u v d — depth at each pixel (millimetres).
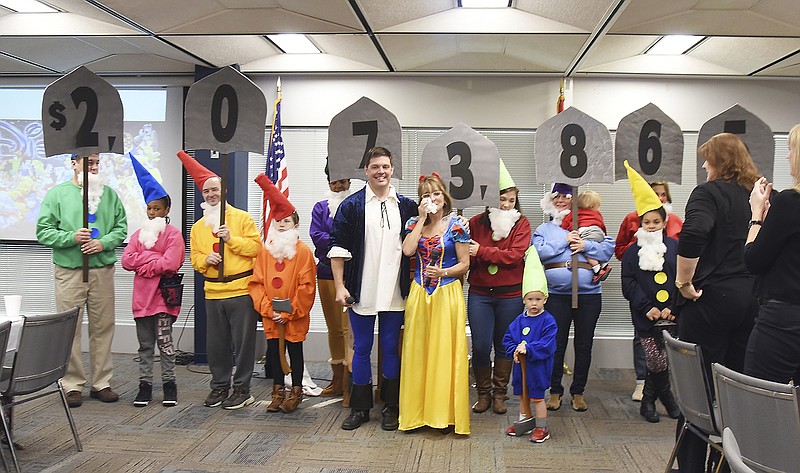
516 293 4438
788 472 1988
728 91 5879
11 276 6457
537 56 5285
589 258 4531
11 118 6418
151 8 4379
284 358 4453
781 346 2479
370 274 4062
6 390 3312
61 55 5512
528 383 3977
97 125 4500
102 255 4707
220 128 4402
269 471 3498
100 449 3793
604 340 5980
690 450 2938
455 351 4023
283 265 4410
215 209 4527
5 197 6418
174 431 4102
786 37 4672
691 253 2914
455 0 4465
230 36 4988
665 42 5102
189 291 6254
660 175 4539
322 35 4980
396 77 6012
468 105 5980
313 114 6082
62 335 3570
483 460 3664
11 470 3471
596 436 4078
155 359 6137
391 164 4145
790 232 2434
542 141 4398
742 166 3008
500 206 4465
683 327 3066
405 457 3699
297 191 6152
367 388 4188
